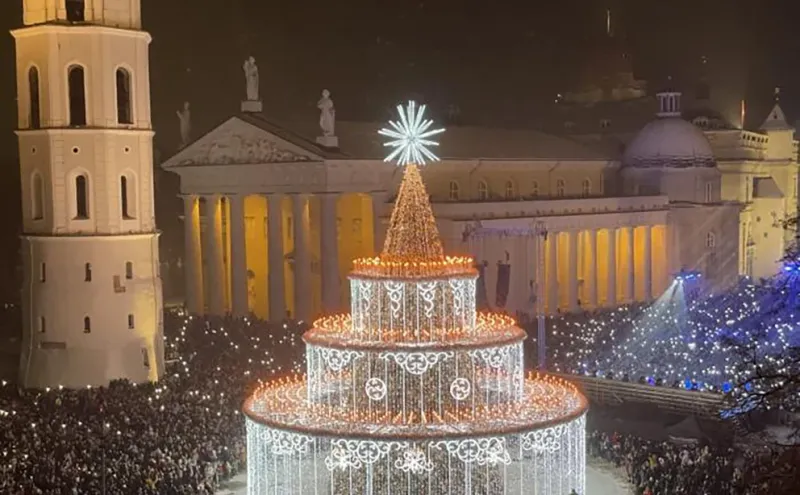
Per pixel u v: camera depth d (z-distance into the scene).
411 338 49.38
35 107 79.50
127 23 80.44
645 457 57.88
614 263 121.31
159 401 65.69
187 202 108.75
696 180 133.38
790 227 58.62
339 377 49.69
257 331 89.88
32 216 79.38
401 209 51.41
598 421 68.38
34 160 78.88
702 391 69.62
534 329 94.56
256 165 103.06
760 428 58.94
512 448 48.84
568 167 128.62
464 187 114.44
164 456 54.44
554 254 112.56
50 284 78.19
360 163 100.94
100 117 78.44
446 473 46.94
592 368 79.06
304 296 101.44
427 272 50.19
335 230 99.75
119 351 78.62
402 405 48.38
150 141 82.12
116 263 79.00
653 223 127.31
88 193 78.56
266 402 51.69
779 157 155.25
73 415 63.31
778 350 70.44
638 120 150.50
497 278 102.38
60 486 50.12
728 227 137.00
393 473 46.66
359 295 50.88
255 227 115.56
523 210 109.81
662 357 80.38
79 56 78.00
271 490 49.31
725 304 103.12
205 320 98.06
